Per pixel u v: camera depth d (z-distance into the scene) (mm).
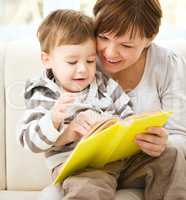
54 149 1277
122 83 1451
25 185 1550
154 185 1196
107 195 1110
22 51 1589
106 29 1250
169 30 1854
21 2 1851
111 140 1107
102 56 1316
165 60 1468
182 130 1439
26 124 1235
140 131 1136
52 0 1841
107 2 1274
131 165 1258
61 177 1136
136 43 1274
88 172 1144
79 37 1270
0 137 1546
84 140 1029
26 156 1547
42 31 1332
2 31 1837
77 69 1281
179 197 1167
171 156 1189
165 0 1852
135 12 1245
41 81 1321
